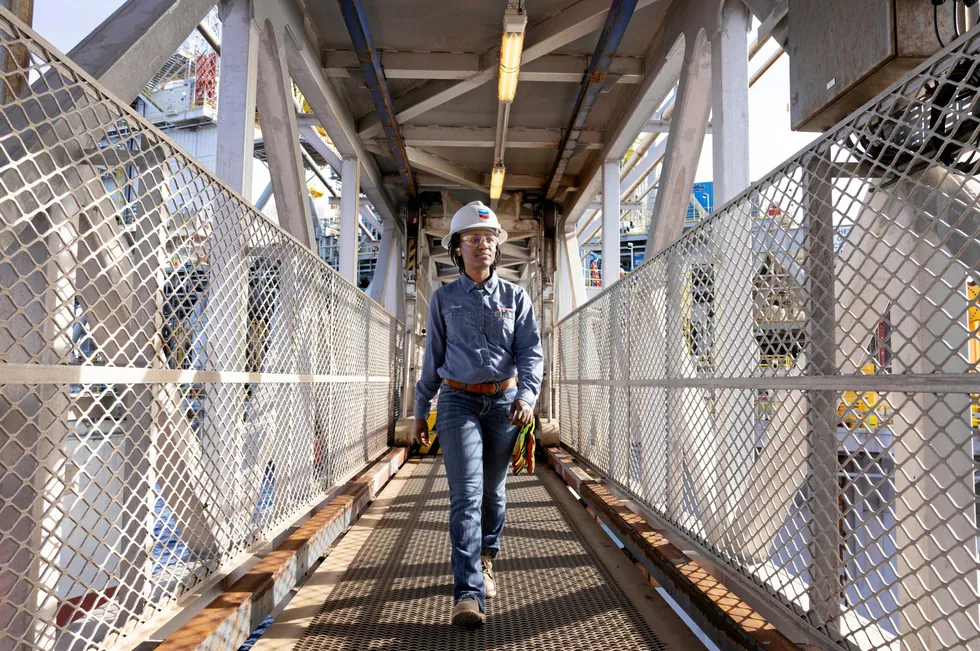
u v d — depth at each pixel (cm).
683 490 315
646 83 699
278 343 313
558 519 433
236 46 452
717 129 455
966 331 126
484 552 276
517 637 227
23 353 141
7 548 135
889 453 152
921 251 167
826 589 178
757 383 224
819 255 185
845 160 175
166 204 192
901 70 212
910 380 144
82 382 152
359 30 564
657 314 370
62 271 146
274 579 246
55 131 143
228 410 244
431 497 527
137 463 178
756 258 227
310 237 609
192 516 212
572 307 1212
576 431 730
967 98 168
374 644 221
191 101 1817
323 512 361
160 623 185
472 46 685
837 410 175
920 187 156
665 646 220
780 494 207
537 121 894
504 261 1501
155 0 310
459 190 1235
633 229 2308
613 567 316
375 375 708
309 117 812
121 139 169
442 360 276
